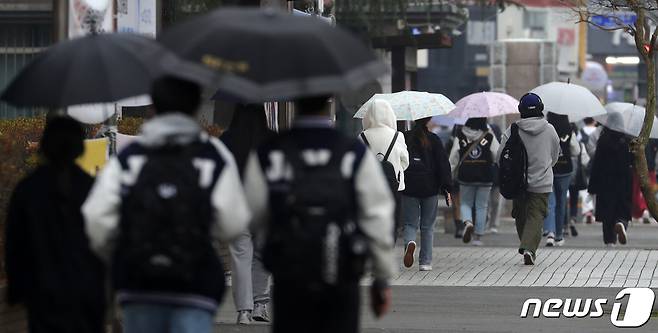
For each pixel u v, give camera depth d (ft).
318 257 46.85
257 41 47.80
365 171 48.24
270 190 48.37
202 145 48.96
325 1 151.33
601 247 153.48
